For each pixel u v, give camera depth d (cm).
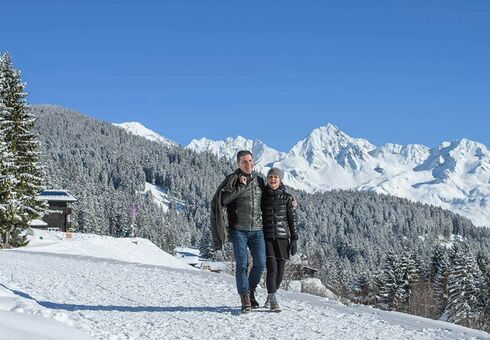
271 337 627
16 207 4016
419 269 6806
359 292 6175
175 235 15950
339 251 17588
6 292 706
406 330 744
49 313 593
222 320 732
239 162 815
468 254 6184
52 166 16988
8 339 416
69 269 1459
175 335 608
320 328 710
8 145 4147
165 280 1241
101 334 554
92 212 12362
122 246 4775
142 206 16775
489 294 5716
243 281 800
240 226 807
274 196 830
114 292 1004
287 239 835
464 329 772
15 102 4278
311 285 2558
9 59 4316
